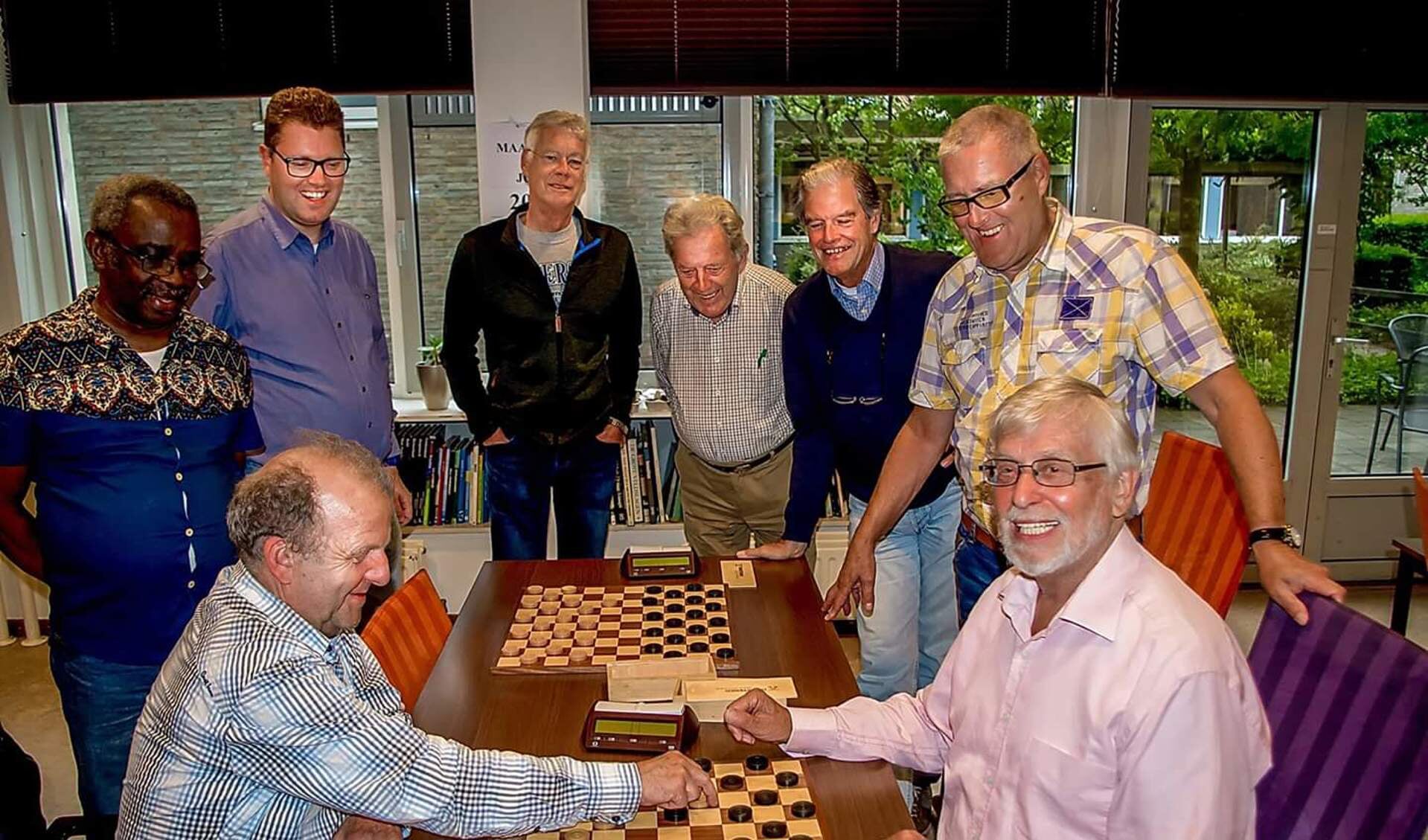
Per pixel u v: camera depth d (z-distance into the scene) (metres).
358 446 1.40
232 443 2.12
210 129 3.79
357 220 3.90
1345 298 4.09
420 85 3.46
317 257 2.49
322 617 1.34
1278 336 4.15
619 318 2.95
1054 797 1.35
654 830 1.37
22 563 2.00
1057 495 1.34
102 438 1.90
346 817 1.45
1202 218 4.01
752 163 3.83
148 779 1.27
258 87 3.48
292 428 2.45
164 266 1.83
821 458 2.58
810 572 2.34
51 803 2.83
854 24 3.44
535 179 2.74
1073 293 1.92
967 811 1.47
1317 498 4.25
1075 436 1.35
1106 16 3.47
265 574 1.32
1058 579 1.41
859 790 1.46
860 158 3.87
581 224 2.90
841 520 3.80
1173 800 1.24
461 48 3.43
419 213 3.89
